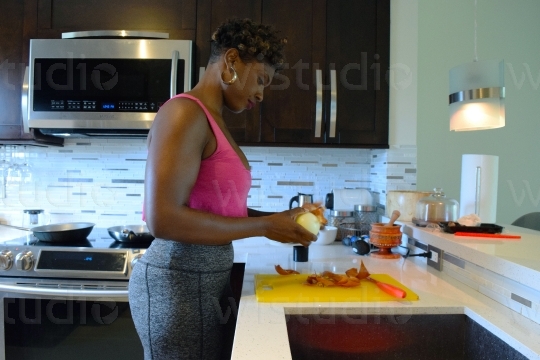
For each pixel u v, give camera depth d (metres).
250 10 1.82
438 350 0.92
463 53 2.11
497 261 0.92
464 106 1.28
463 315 0.92
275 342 0.73
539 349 0.68
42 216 2.12
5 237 2.01
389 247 1.51
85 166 2.16
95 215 2.17
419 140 2.10
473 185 1.43
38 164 2.16
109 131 1.84
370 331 0.92
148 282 0.96
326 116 1.84
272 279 1.15
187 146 0.87
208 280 0.97
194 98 0.92
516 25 2.12
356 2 1.84
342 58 1.83
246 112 1.83
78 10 1.81
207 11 1.81
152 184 0.84
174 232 0.85
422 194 1.69
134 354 1.49
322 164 2.17
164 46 1.75
